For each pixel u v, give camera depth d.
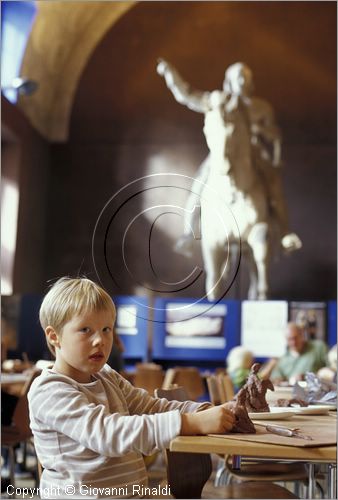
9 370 6.09
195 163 14.90
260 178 11.77
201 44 15.03
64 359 1.55
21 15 12.82
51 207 14.94
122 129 15.05
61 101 15.04
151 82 15.08
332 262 14.54
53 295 1.55
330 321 11.39
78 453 1.49
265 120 11.88
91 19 14.62
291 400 2.20
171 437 1.43
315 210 14.67
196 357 11.46
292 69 14.92
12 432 3.85
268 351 11.45
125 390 1.78
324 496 2.46
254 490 1.98
